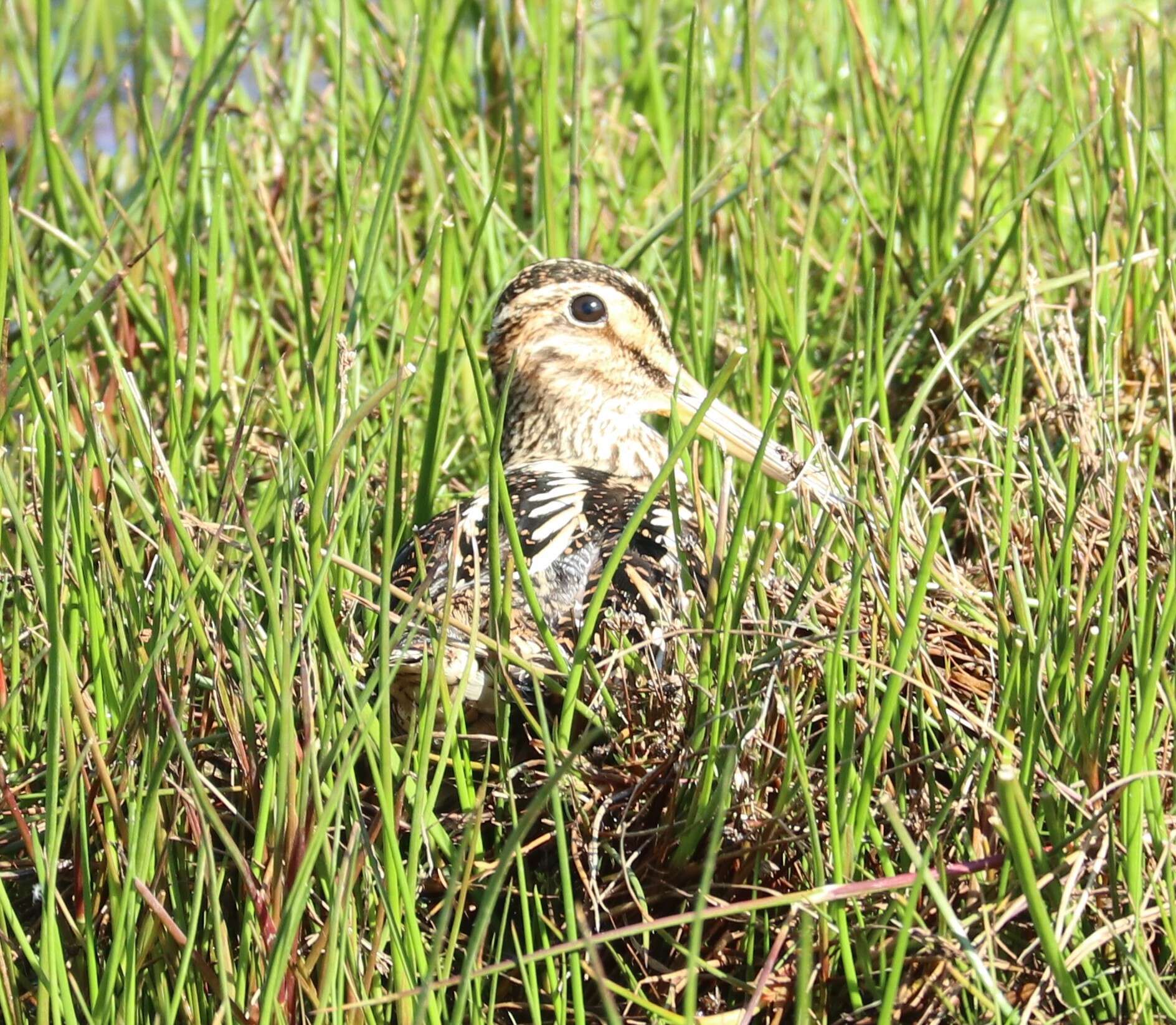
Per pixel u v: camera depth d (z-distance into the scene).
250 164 11.87
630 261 9.71
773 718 6.75
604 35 14.19
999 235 10.75
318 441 7.31
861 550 6.51
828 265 10.77
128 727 6.42
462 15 12.29
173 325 8.98
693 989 5.23
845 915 5.90
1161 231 9.49
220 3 11.98
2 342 7.08
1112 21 13.77
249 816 6.57
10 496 6.27
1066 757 6.17
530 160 11.94
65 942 6.47
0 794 6.70
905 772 6.62
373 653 6.74
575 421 9.12
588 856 6.51
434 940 5.56
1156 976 5.73
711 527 7.35
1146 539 6.42
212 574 6.56
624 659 6.77
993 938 5.83
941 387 9.89
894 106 11.58
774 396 9.34
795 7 13.06
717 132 11.91
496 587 6.32
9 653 7.42
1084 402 8.12
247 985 6.00
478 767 6.80
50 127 10.26
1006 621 6.55
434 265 10.59
